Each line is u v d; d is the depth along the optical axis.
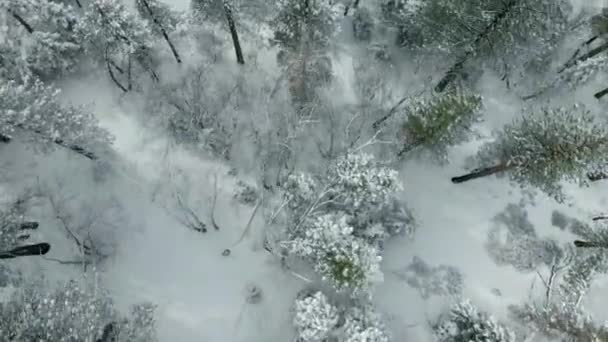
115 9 24.00
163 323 25.31
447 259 28.00
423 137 25.27
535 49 28.59
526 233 28.69
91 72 28.48
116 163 27.28
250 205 27.45
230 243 26.97
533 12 23.50
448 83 28.78
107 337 21.78
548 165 22.92
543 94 30.14
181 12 28.77
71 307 20.42
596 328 25.50
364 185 23.31
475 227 28.64
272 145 28.05
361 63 29.86
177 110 28.31
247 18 29.03
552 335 26.12
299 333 23.67
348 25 30.44
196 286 26.16
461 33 24.94
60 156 27.05
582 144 21.92
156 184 27.20
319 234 22.83
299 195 24.88
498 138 28.20
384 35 30.47
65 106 26.59
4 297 23.78
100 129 25.88
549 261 28.19
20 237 23.28
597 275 27.67
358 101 29.38
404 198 28.39
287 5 25.55
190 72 28.95
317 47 28.05
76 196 26.67
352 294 23.84
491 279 27.92
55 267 25.31
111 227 26.34
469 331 23.89
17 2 25.36
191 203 27.16
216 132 27.92
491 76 30.59
